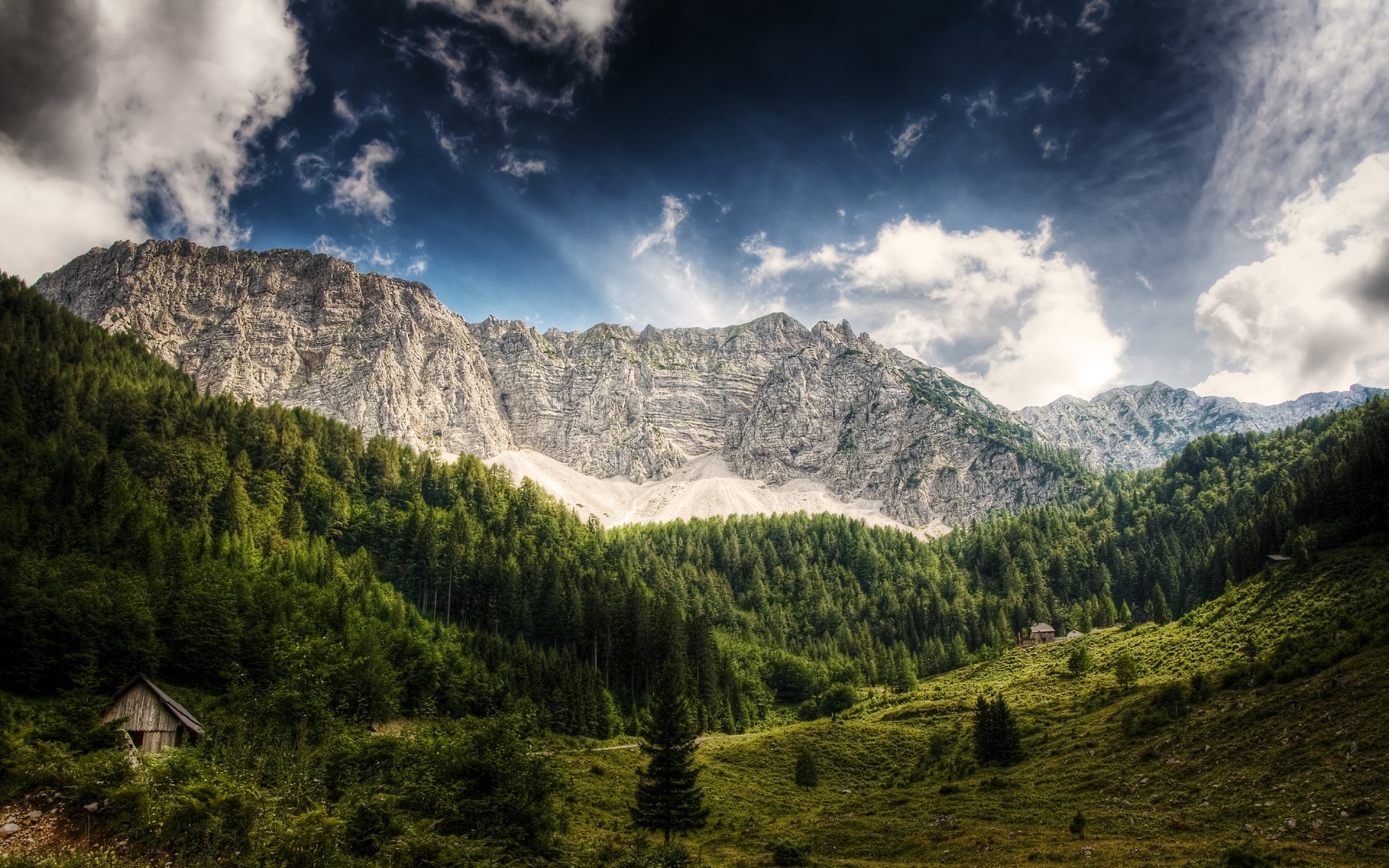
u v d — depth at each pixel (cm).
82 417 16500
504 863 3691
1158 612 17062
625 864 4478
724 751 10531
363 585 14712
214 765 3834
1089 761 7406
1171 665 10925
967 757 8750
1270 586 12162
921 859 5553
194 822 3092
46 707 7262
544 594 16338
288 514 17575
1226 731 6644
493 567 17012
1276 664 7456
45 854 2938
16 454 12662
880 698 15200
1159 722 7619
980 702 8694
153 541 11375
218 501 15625
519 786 4078
